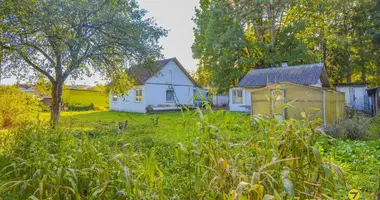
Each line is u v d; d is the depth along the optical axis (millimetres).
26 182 2250
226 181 1770
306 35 21375
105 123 11578
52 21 6895
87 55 8305
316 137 1959
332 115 9867
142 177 2232
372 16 19625
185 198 2244
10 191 2539
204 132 2127
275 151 1867
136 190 2008
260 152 1979
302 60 19672
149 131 8133
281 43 20516
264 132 2047
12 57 7793
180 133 6133
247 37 21938
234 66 21016
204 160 2084
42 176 2363
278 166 1728
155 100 19281
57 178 2176
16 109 9820
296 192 1737
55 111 8797
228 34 19266
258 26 20609
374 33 18625
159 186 1998
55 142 3533
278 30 20734
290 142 1884
